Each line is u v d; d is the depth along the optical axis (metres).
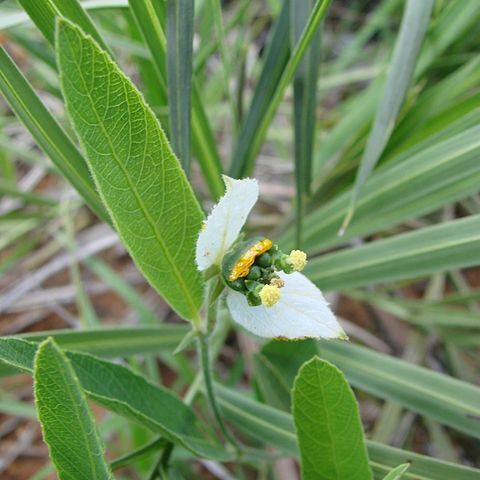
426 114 0.26
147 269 0.15
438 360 0.34
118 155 0.13
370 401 0.33
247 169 0.26
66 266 0.39
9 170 0.38
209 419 0.30
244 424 0.22
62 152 0.20
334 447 0.15
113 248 0.39
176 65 0.20
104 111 0.12
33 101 0.19
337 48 0.45
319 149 0.33
